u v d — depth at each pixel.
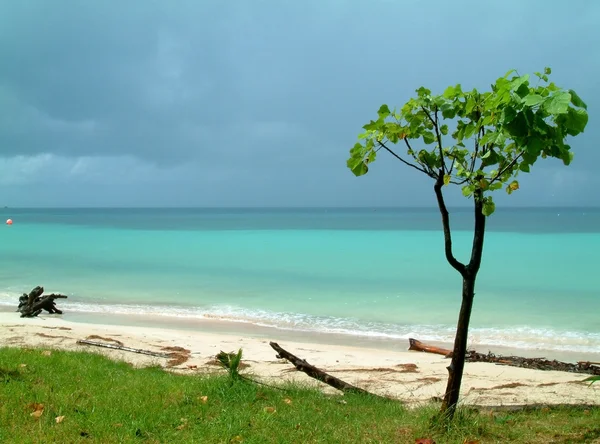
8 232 63.41
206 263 32.72
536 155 4.59
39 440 5.26
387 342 14.77
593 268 30.02
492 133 4.57
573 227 78.62
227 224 90.19
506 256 36.22
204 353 12.11
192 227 77.12
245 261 33.75
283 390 7.54
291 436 5.54
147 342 13.16
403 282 25.39
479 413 6.32
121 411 6.21
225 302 20.77
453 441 5.37
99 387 7.32
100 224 89.19
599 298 21.31
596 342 14.67
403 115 5.32
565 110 3.99
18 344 12.03
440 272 28.58
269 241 49.03
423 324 16.97
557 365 11.45
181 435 5.55
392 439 5.45
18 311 18.53
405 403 7.71
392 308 19.44
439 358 12.57
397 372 10.63
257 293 22.70
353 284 24.94
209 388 7.13
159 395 6.94
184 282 25.61
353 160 5.57
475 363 11.77
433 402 7.51
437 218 127.44
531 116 4.24
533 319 17.56
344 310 19.17
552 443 5.28
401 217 138.88
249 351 12.50
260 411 6.32
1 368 7.88
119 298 21.62
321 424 5.93
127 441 5.31
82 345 12.28
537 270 29.34
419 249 41.09
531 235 57.78
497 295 22.08
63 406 6.29
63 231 65.69
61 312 18.81
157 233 61.50
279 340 14.76
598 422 5.99
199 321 17.53
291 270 29.64
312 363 11.48
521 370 10.95
